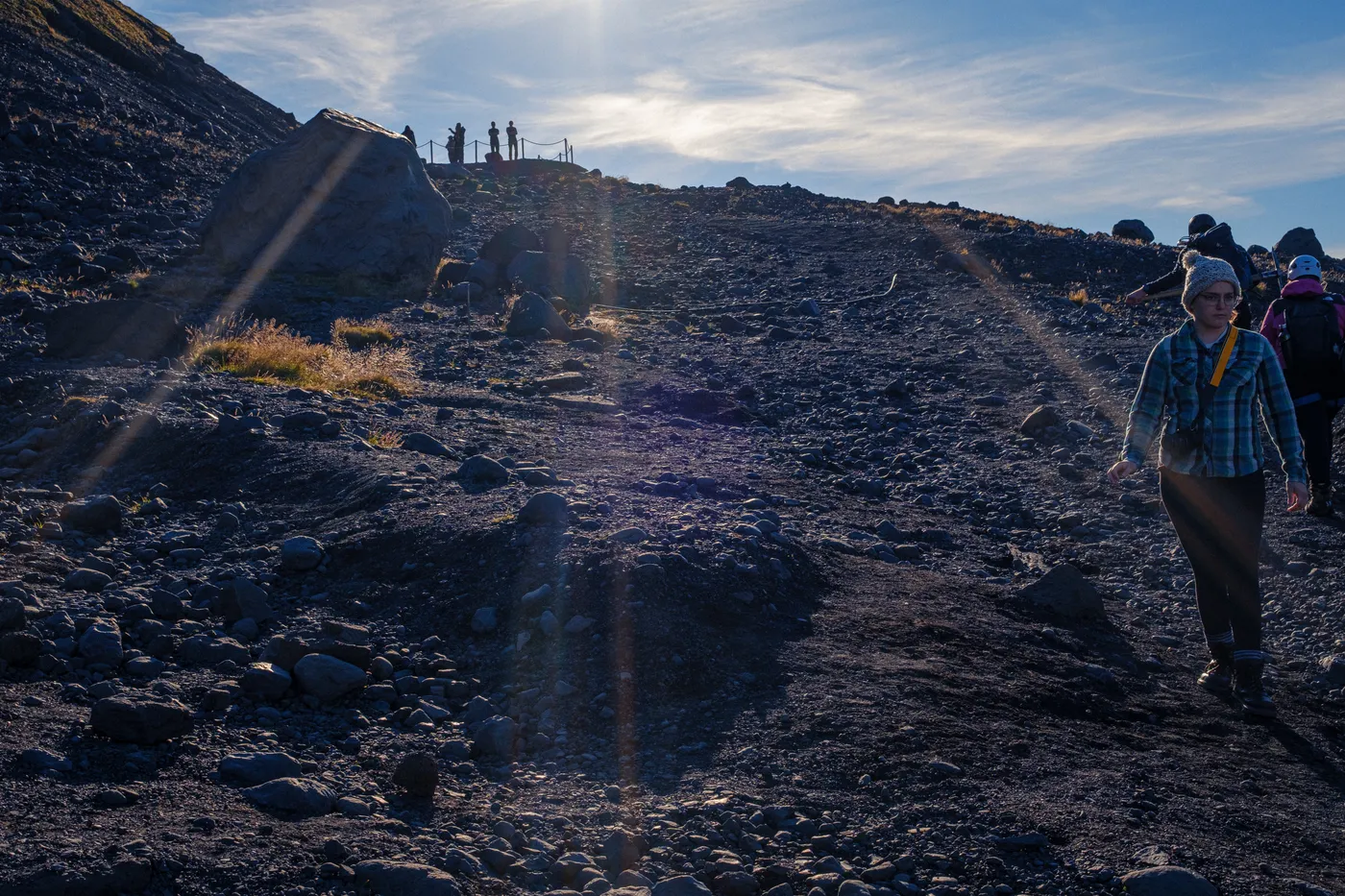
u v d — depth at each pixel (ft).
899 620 17.80
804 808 11.94
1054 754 13.79
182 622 16.56
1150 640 19.63
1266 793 13.61
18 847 9.34
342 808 11.23
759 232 100.73
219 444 26.43
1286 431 15.76
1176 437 16.05
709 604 16.76
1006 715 14.85
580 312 61.62
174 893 9.14
